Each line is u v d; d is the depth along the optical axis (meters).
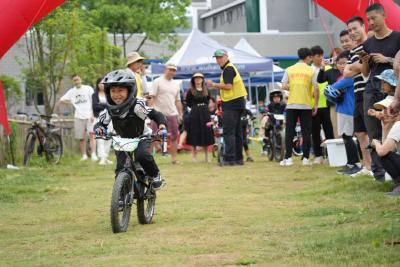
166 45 56.16
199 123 21.47
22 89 41.56
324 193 12.64
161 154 27.05
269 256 7.93
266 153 24.09
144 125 10.20
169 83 20.92
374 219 9.55
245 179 16.02
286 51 60.16
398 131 11.23
